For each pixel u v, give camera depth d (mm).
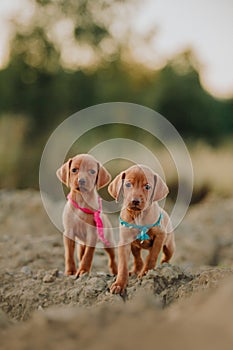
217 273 5082
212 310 3969
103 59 29734
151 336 3568
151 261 5449
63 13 28500
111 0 28812
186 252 9859
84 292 5461
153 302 4906
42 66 28500
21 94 27828
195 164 19453
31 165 19875
